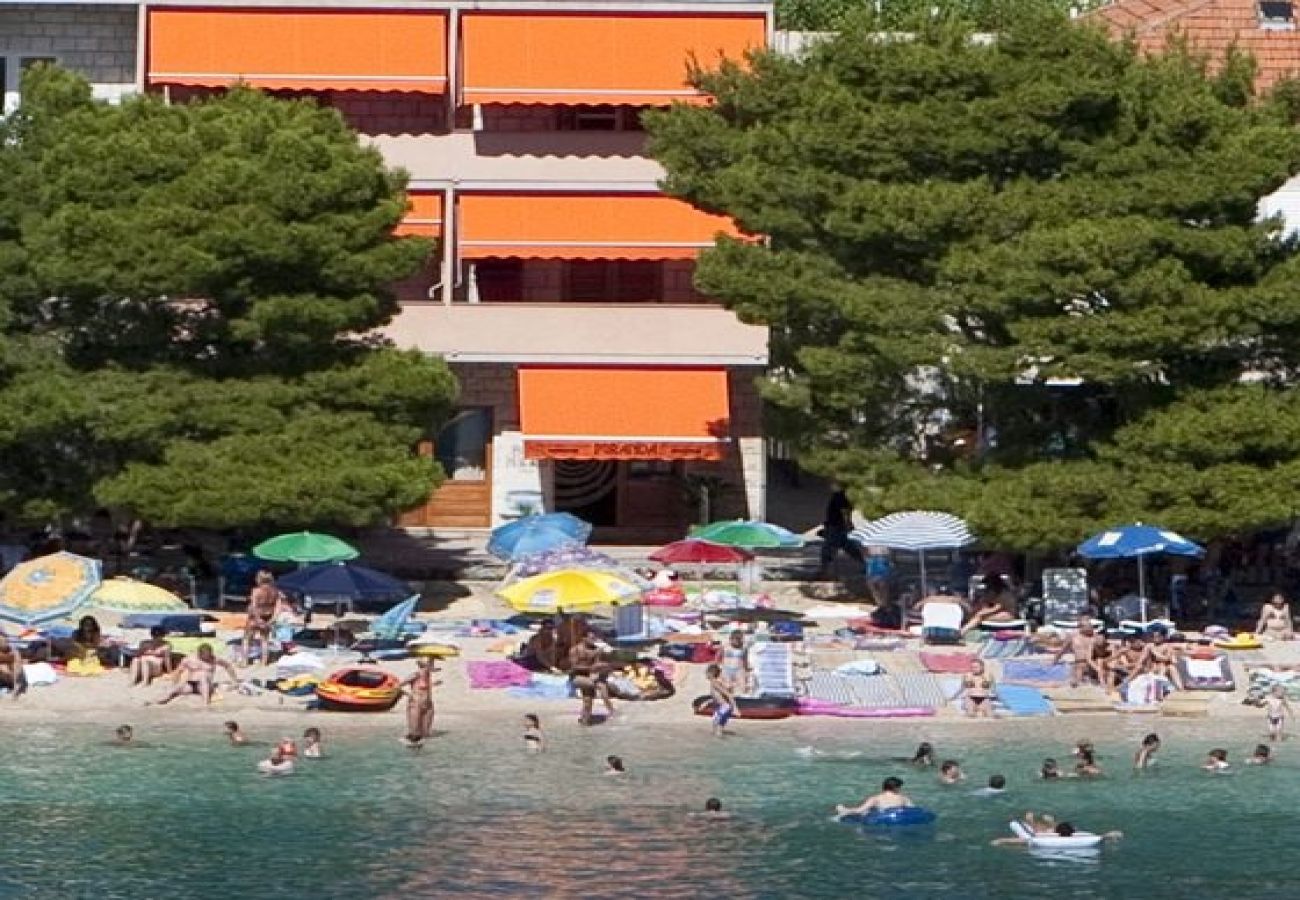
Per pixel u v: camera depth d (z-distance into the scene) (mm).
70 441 98562
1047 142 99125
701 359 112125
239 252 98000
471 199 114062
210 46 113688
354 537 112000
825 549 107562
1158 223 97562
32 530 106562
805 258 100938
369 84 113812
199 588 102625
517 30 114438
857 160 100250
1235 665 93875
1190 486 96062
